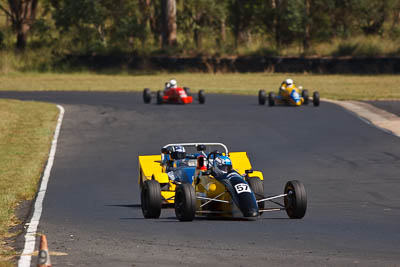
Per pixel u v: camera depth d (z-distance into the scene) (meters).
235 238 36.22
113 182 62.41
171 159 50.94
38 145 86.75
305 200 41.22
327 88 171.50
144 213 44.34
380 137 87.56
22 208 50.62
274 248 33.44
